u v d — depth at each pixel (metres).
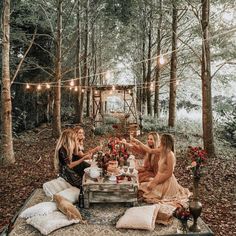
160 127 17.48
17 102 23.11
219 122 19.02
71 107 29.98
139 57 28.84
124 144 7.80
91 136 16.30
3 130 10.34
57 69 16.11
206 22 10.66
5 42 10.34
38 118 23.89
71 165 6.58
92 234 4.74
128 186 5.71
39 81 23.02
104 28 26.69
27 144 14.64
